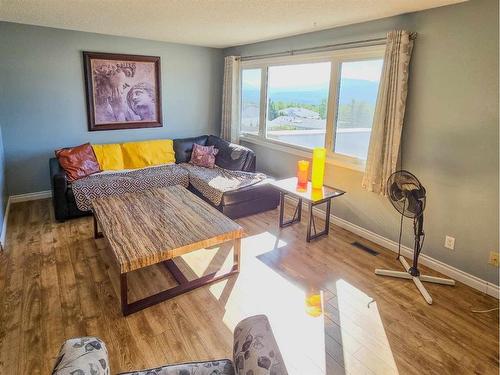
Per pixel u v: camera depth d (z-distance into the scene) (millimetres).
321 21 3266
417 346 2029
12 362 1830
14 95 4035
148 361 1863
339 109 3701
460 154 2623
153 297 2363
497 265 2506
